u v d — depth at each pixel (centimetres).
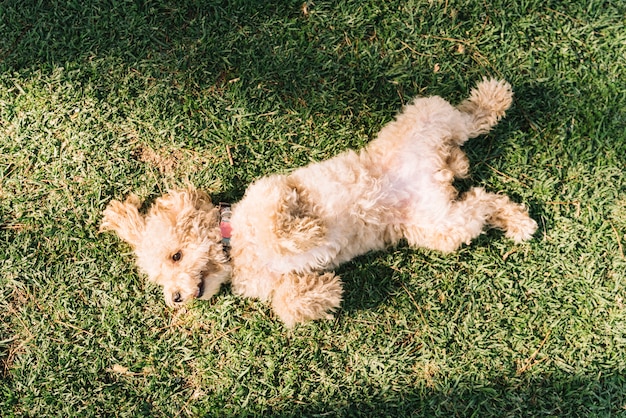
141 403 150
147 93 150
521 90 147
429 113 137
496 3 147
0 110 151
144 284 151
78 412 150
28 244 151
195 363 151
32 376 151
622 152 146
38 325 151
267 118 150
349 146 150
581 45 146
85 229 151
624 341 145
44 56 151
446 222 137
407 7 149
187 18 150
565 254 147
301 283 137
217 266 135
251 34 150
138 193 151
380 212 137
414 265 149
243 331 150
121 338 151
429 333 148
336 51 149
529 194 147
